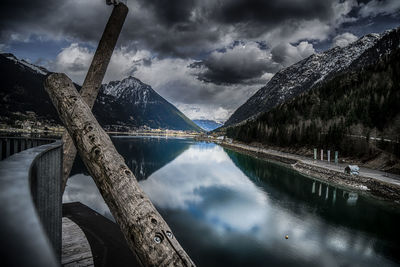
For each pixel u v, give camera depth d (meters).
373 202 22.08
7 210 0.75
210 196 23.27
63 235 6.48
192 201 21.36
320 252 12.39
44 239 0.61
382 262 11.55
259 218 17.30
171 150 79.88
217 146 107.94
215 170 40.72
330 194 24.98
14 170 1.40
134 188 2.64
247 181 31.47
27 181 1.15
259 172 39.28
